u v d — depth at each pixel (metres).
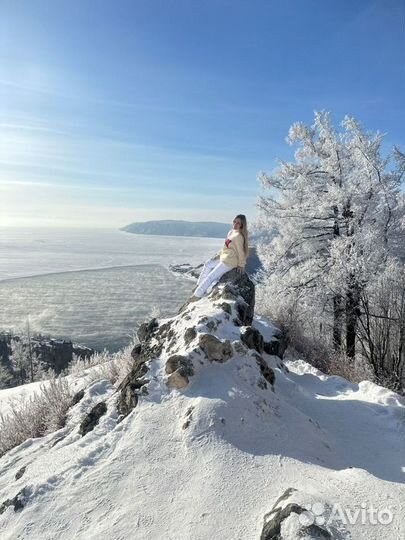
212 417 4.29
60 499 3.76
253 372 5.19
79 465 4.12
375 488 3.32
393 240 15.84
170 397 4.75
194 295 8.00
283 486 3.46
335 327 16.06
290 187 17.39
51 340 58.59
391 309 12.73
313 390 7.05
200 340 5.28
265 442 4.14
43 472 4.32
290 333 12.43
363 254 14.67
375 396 6.36
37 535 3.44
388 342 12.06
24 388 10.24
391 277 13.16
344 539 2.76
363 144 15.55
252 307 8.03
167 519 3.28
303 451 4.13
